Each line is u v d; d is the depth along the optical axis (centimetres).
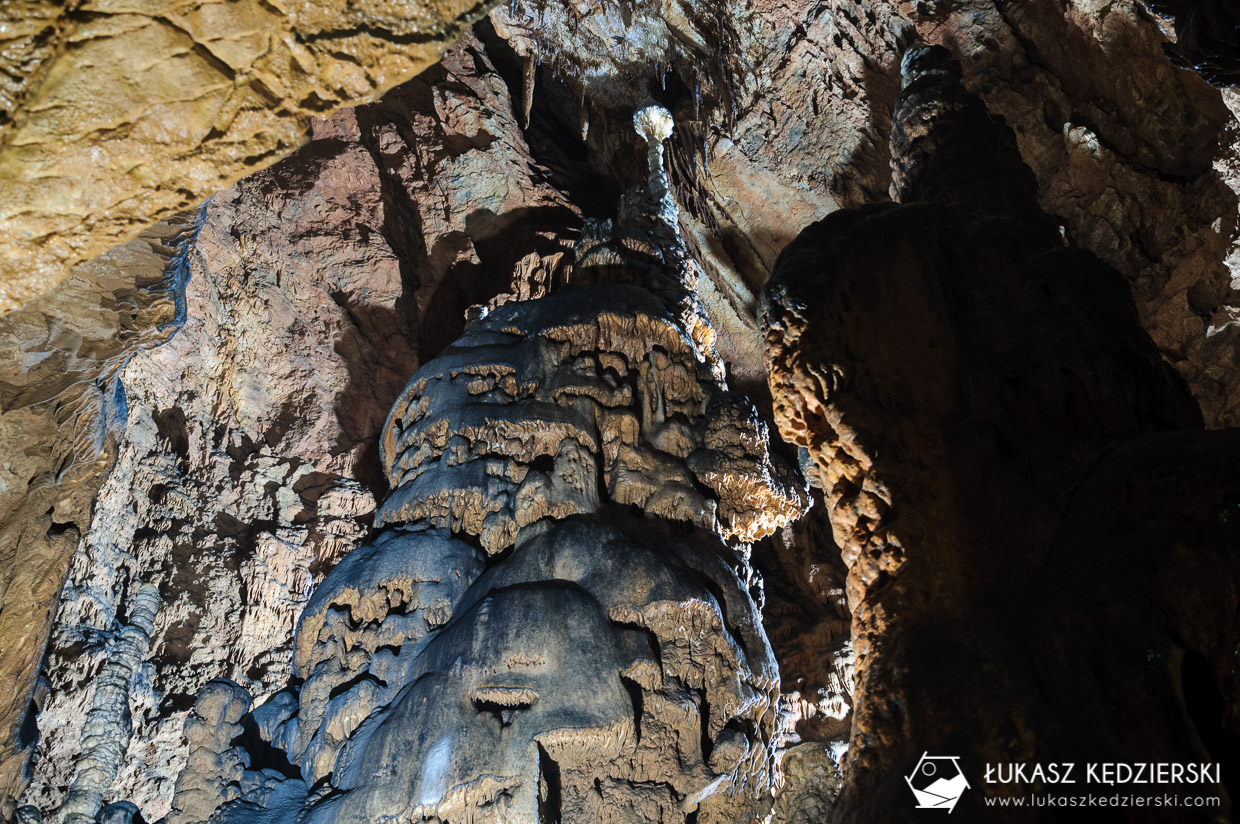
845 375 443
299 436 998
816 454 457
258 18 272
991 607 379
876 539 421
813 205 1125
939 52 654
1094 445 401
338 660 584
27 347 736
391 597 592
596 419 638
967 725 340
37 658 735
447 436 636
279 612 902
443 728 489
